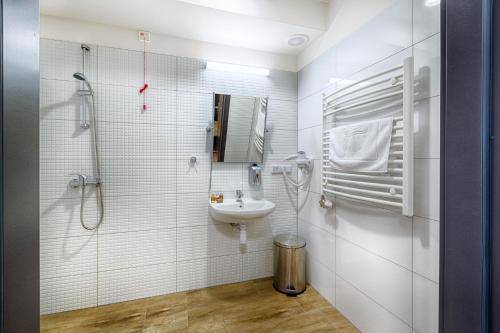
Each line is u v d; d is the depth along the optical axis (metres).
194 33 2.05
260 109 2.32
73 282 1.89
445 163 0.67
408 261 1.34
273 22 1.88
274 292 2.16
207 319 1.80
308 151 2.29
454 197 0.65
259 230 2.39
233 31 2.02
